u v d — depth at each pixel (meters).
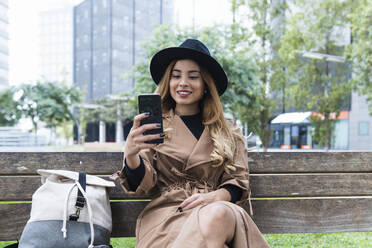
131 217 2.08
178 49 1.85
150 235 1.65
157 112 1.60
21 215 2.00
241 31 12.03
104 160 2.07
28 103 28.97
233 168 1.80
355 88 12.91
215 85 1.97
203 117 1.94
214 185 1.85
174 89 1.92
